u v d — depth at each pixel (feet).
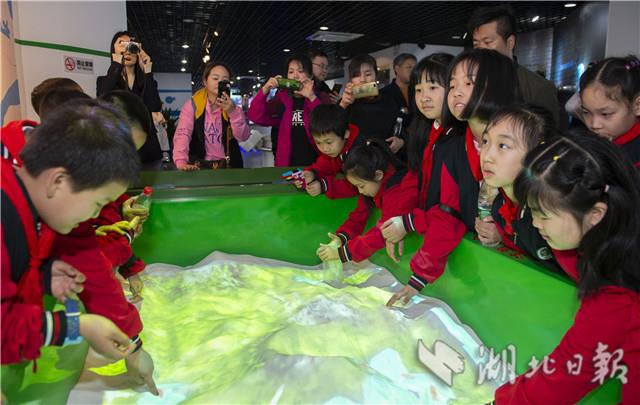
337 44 28.91
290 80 8.54
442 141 5.02
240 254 6.97
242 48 31.35
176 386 4.02
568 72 19.58
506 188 3.72
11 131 2.88
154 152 8.59
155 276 6.35
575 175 2.61
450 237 4.78
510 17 6.23
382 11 20.49
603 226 2.63
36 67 9.15
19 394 3.34
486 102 4.09
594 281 2.73
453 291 5.01
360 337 4.66
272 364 3.84
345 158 6.18
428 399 3.77
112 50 8.52
